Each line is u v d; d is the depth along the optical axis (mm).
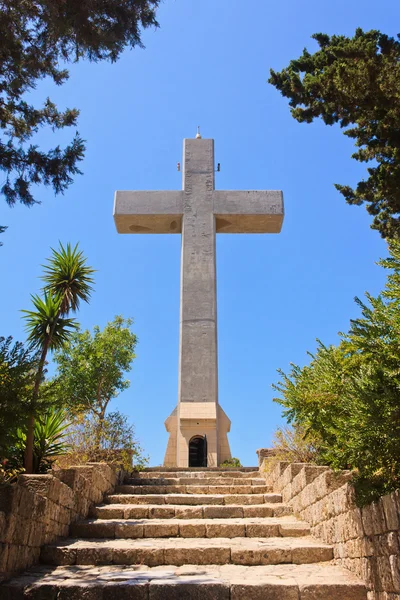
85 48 8305
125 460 11211
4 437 5586
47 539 6977
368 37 8891
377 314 4863
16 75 8602
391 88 8062
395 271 4648
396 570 4715
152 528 7797
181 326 18906
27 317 11234
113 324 19641
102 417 12758
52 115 9359
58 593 5465
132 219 20031
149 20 8242
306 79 9133
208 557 6727
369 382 4828
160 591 5562
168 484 11266
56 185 9102
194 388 18188
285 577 5918
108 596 5496
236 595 5535
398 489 4715
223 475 11961
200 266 19438
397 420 4566
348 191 11406
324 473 7141
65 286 12195
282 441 10547
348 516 6105
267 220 20219
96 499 9250
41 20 8062
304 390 6562
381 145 9602
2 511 5652
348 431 5078
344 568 6254
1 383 5613
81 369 18125
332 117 9594
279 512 8852
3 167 8922
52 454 10500
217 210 20016
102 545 7023
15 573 5930
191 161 20797
